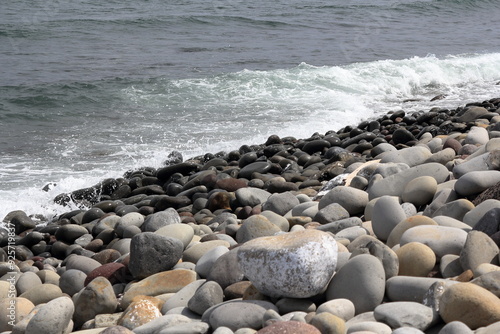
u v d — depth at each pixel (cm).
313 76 1559
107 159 998
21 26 2434
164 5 3141
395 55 2042
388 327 298
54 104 1384
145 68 1789
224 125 1180
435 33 2630
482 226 393
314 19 2888
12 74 1706
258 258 349
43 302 442
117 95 1437
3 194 837
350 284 344
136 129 1180
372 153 779
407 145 818
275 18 2841
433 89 1564
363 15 3058
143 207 716
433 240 382
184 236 481
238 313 334
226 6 3162
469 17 3142
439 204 472
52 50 2069
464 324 283
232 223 572
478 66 1734
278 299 355
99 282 410
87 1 3177
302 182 714
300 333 280
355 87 1512
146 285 419
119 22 2570
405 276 351
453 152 603
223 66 1817
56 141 1113
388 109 1312
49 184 865
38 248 653
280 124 1170
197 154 1002
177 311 373
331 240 353
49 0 3106
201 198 697
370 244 368
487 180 467
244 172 795
